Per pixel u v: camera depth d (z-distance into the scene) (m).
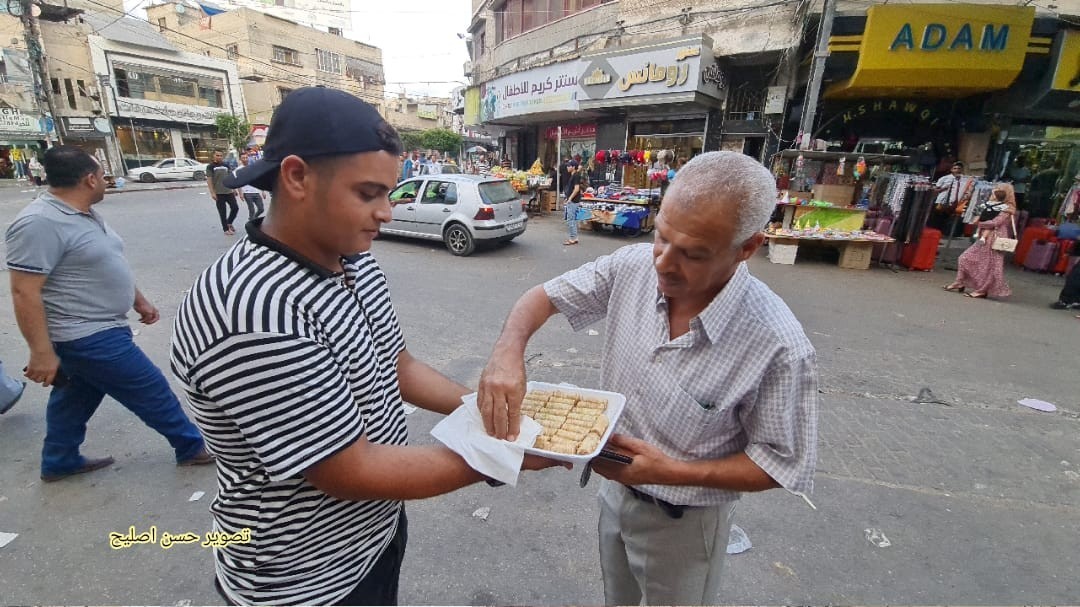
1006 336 5.38
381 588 1.33
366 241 0.98
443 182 8.78
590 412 1.30
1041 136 10.28
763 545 2.41
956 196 9.02
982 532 2.52
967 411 3.72
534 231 11.75
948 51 8.75
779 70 10.27
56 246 2.22
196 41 33.53
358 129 0.87
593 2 13.12
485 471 1.05
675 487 1.29
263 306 0.87
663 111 12.11
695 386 1.21
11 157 22.00
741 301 1.14
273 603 1.12
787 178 9.43
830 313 5.98
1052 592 2.18
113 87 24.50
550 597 2.12
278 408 0.87
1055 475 2.99
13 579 2.10
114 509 2.52
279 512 1.02
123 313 2.52
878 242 8.39
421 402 1.46
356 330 1.05
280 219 0.96
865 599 2.14
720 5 10.40
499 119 15.80
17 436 3.10
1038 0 8.90
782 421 1.12
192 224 10.78
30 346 2.25
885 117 10.76
